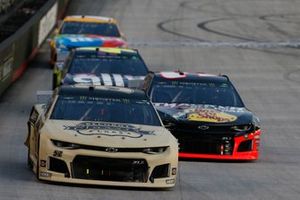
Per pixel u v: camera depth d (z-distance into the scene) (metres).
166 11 144.88
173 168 36.56
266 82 85.31
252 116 47.94
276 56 104.81
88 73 59.59
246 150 46.84
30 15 111.94
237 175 42.81
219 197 36.44
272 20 138.75
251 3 156.38
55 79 68.62
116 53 62.47
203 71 92.00
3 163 43.03
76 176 35.69
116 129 37.34
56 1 123.31
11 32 96.94
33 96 73.19
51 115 38.72
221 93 50.38
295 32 127.25
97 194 35.03
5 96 72.62
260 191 38.50
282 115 67.69
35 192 34.94
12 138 52.50
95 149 35.47
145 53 104.69
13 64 80.56
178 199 35.28
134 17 137.62
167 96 49.69
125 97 40.75
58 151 35.62
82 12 141.50
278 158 49.69
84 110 39.25
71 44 83.81
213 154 46.22
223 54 105.25
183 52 106.38
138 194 35.66
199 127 45.84
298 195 37.88
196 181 40.28
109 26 87.88
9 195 34.22
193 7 150.38
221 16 141.50
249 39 119.31
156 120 39.44
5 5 111.38
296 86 83.31
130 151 35.69
